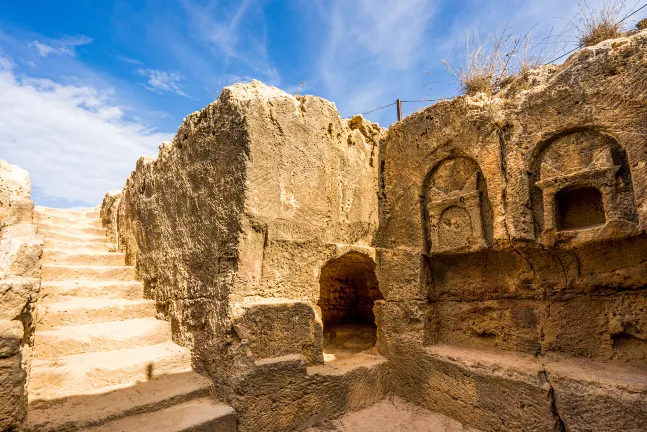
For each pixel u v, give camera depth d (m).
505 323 3.29
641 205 2.37
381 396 3.51
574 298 2.95
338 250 3.51
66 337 3.03
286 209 3.17
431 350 3.40
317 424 2.98
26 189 3.84
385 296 3.81
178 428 2.29
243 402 2.59
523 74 3.15
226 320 2.78
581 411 2.51
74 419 2.25
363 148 3.97
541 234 2.83
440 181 3.54
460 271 3.55
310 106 3.50
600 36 3.30
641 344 2.67
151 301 3.93
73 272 4.20
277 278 3.08
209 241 3.17
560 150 2.79
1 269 2.31
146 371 2.92
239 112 3.02
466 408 3.08
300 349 3.09
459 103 3.38
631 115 2.45
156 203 4.14
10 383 1.83
